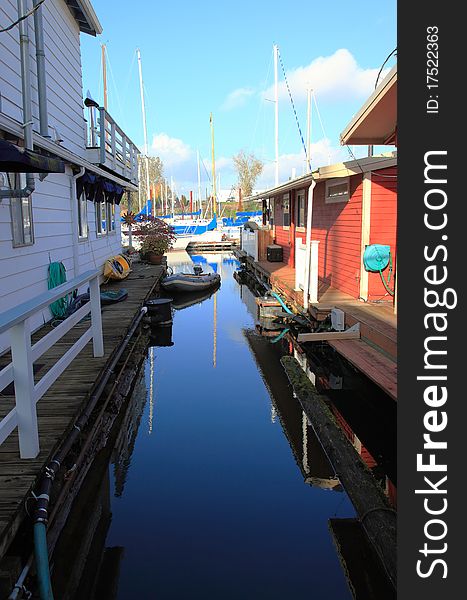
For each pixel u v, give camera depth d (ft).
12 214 20.88
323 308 26.43
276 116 70.79
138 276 46.03
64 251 29.14
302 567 11.80
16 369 10.83
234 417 20.85
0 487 10.00
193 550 12.41
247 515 13.84
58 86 29.14
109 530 13.19
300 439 18.72
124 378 23.68
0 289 19.53
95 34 36.04
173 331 36.40
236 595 10.89
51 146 22.50
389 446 17.56
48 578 9.59
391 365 19.21
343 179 31.19
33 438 11.10
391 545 11.24
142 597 10.89
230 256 101.65
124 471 16.34
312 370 26.50
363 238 27.63
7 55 21.09
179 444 18.34
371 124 22.94
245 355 30.07
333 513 13.89
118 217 51.72
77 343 16.12
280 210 54.70
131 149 50.24
